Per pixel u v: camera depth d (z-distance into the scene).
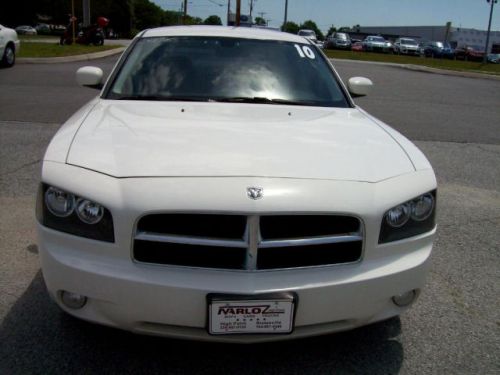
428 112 10.45
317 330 2.21
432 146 7.31
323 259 2.16
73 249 2.14
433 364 2.51
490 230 4.30
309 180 2.19
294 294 2.07
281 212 2.06
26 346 2.47
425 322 2.86
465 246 3.94
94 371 2.33
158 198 2.05
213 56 3.55
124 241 2.06
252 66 3.51
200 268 2.07
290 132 2.69
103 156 2.27
